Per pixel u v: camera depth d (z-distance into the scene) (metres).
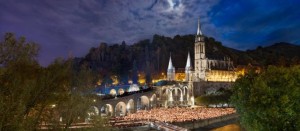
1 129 19.95
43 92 28.08
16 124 20.61
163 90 199.88
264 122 41.81
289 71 43.72
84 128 32.69
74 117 32.75
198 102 182.25
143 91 181.12
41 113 28.83
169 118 107.75
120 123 87.56
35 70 27.81
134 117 111.75
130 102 163.25
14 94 23.19
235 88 51.38
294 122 40.84
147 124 88.12
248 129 45.91
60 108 31.17
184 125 96.94
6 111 20.36
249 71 50.16
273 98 41.06
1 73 23.84
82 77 36.88
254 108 42.69
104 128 33.94
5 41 25.16
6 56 25.17
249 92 46.62
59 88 31.20
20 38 26.20
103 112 127.31
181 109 149.88
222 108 155.62
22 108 21.31
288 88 41.31
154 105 181.00
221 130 98.69
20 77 24.75
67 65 32.31
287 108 40.00
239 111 50.62
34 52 27.39
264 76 44.81
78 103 33.41
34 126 25.27
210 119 110.00
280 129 41.03
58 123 30.44
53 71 30.20
